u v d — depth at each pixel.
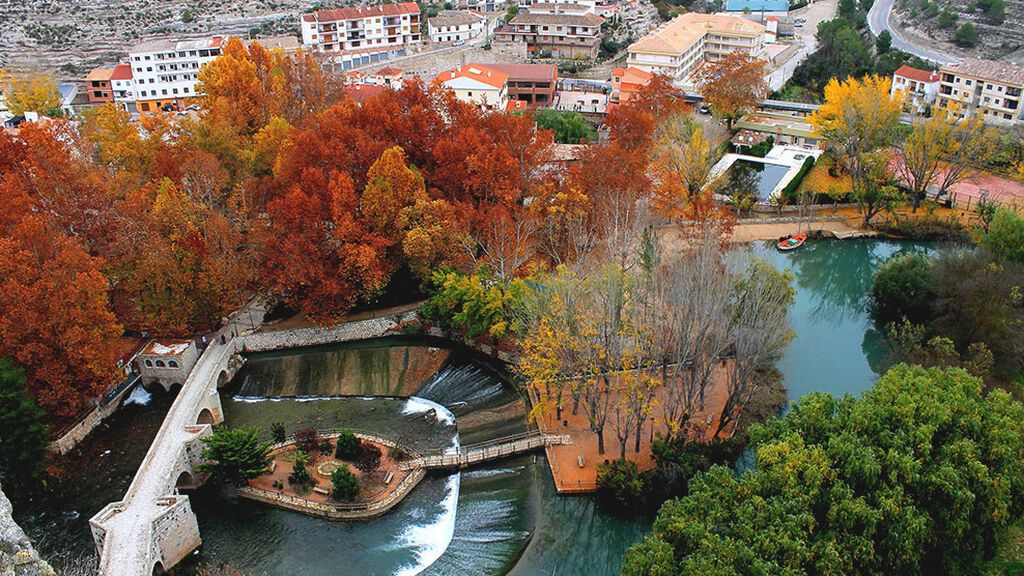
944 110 162.25
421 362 118.12
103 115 141.25
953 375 87.88
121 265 112.69
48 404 98.50
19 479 90.75
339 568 85.56
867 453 74.81
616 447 98.94
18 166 121.19
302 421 107.44
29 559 63.62
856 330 131.75
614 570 86.38
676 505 74.38
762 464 77.00
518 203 138.25
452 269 120.50
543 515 92.31
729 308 98.12
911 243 156.88
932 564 76.00
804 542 68.06
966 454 75.75
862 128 164.38
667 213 139.38
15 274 96.94
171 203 115.12
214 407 106.44
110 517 83.38
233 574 81.81
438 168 131.62
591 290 99.38
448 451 100.31
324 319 117.75
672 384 96.62
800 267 151.62
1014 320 110.44
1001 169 177.50
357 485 92.25
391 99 140.25
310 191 119.06
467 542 89.12
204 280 112.31
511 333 112.81
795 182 170.75
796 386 114.38
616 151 140.12
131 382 110.19
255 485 94.19
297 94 177.38
